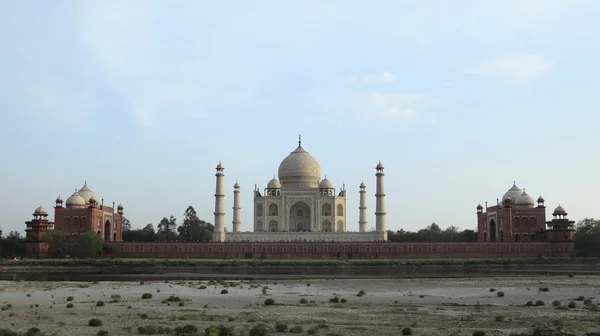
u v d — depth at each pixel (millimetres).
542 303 62969
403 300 67625
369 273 128125
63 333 43719
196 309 58406
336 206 193625
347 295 73625
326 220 193750
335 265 153250
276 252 168625
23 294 74188
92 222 182250
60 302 64875
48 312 55812
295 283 93312
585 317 53125
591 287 84625
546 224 180875
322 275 120375
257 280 101812
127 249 169625
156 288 83188
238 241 174625
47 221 173250
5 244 193250
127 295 72812
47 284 90375
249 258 167750
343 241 173750
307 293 76312
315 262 153500
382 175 180125
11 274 125250
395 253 169250
